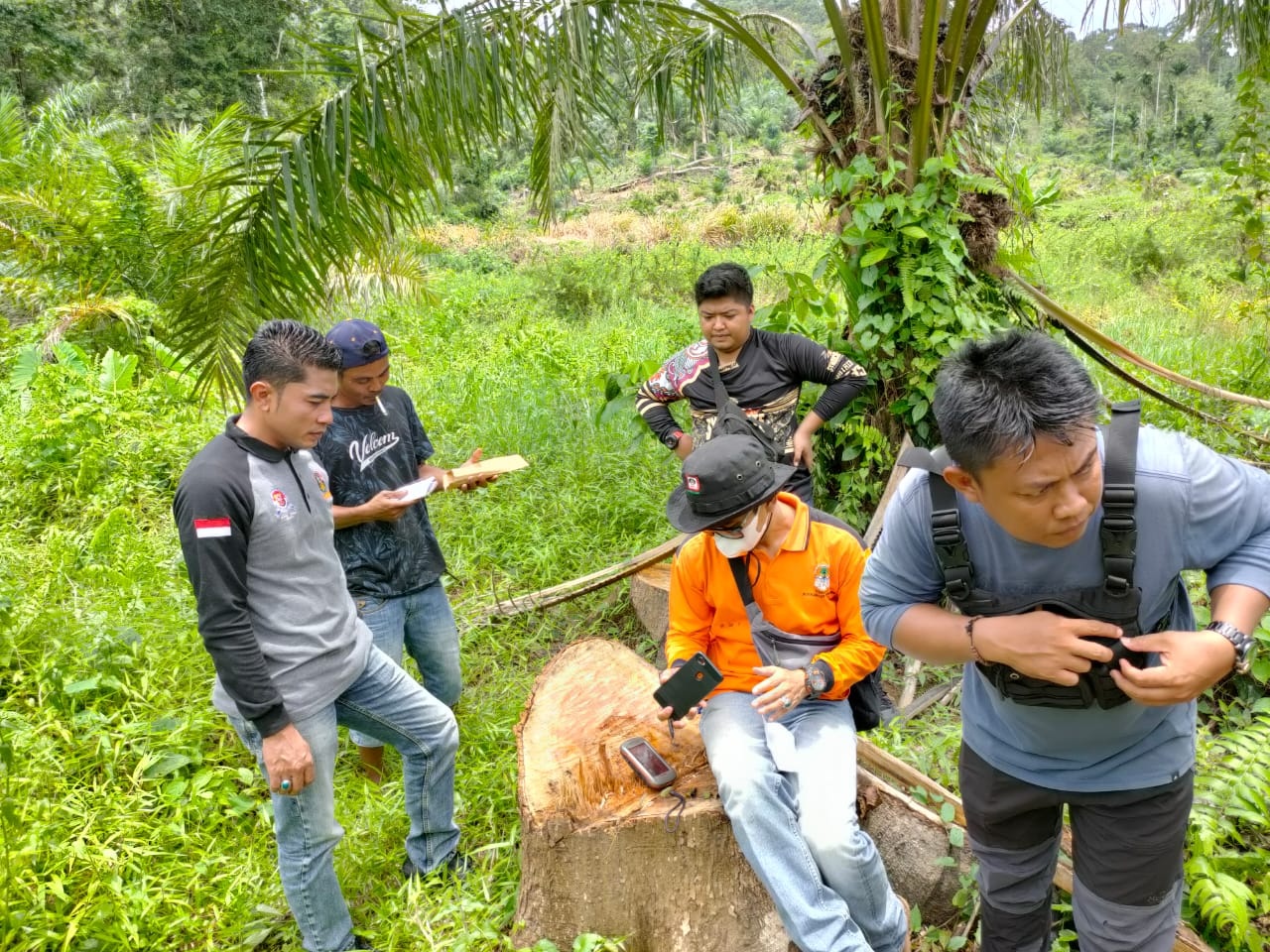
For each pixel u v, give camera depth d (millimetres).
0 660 3885
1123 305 11586
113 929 2619
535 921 2461
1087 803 1788
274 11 25469
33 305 9930
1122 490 1455
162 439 6645
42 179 9602
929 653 1712
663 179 35812
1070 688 1583
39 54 22438
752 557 2438
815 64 4648
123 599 4434
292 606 2365
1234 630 1484
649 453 5828
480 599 4656
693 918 2398
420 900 2646
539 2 3686
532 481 5715
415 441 3346
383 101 3697
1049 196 4703
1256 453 4957
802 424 3762
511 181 38375
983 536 1621
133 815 3057
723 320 3613
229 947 2613
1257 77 5504
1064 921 2416
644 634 4453
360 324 2965
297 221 3902
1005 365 1364
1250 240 7070
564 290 15117
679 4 4598
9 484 6121
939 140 4227
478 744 3465
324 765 2432
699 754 2676
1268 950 2359
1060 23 5340
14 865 2715
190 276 4184
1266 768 2523
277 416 2254
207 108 25219
